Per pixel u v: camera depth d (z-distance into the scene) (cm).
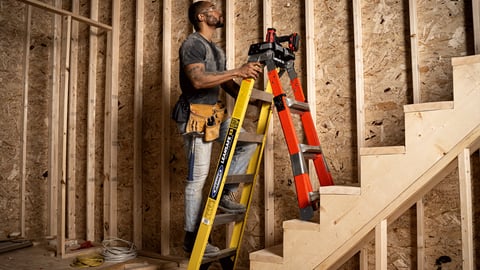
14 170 428
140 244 375
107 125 404
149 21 396
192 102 244
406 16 267
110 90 404
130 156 396
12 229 422
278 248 242
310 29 295
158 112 380
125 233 393
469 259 182
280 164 306
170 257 346
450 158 183
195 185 243
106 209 399
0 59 423
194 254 222
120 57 414
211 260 233
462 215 182
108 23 424
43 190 443
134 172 378
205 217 224
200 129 239
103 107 423
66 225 427
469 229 181
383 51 274
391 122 267
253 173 254
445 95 249
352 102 283
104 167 403
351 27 287
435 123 187
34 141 441
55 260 332
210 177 341
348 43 287
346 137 283
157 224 372
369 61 278
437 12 256
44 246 390
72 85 439
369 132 274
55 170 441
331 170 286
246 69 223
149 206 379
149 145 383
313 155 238
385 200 192
